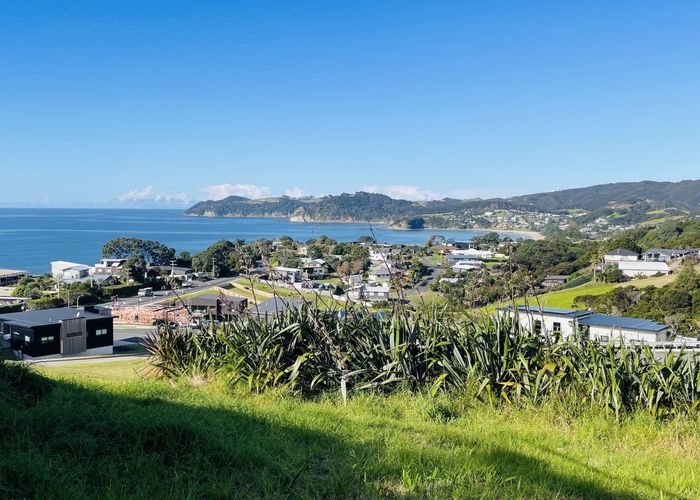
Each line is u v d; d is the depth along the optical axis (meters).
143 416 4.28
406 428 5.08
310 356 6.85
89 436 3.77
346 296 7.73
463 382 6.28
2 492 2.87
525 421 5.53
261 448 4.05
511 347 6.45
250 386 6.52
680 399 5.61
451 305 7.55
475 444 4.60
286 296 8.70
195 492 3.19
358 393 6.42
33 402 4.69
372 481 3.58
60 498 2.90
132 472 3.39
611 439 5.11
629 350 6.40
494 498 3.39
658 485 3.90
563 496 3.57
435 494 3.41
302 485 3.49
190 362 7.76
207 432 4.07
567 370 6.07
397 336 6.74
